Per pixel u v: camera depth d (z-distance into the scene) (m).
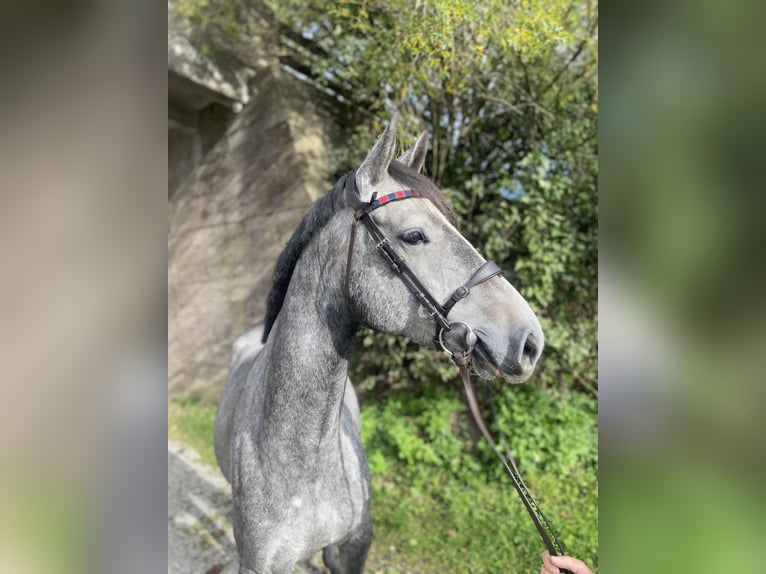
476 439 3.39
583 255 3.24
